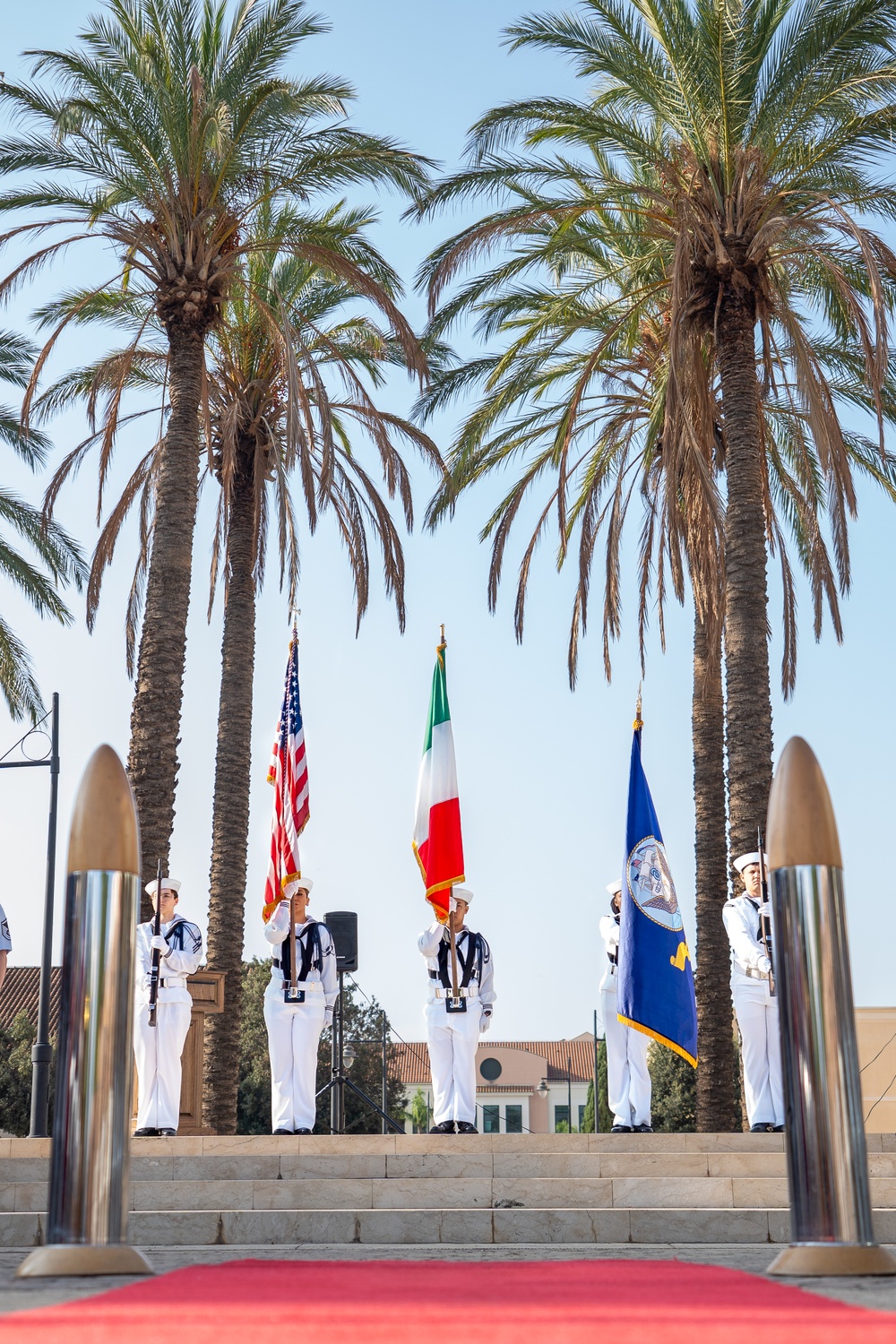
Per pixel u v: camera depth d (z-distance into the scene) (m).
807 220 17.91
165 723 17.80
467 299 21.67
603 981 14.23
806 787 3.80
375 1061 42.47
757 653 17.86
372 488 22.66
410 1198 9.72
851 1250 3.53
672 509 17.12
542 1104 77.12
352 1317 2.45
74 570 26.09
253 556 22.44
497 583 22.75
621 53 18.91
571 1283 3.24
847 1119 3.62
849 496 17.09
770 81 18.41
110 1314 2.50
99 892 3.87
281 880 14.24
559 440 20.25
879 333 16.30
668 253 20.73
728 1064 21.03
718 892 21.72
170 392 19.19
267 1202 9.67
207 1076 20.06
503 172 19.36
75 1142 3.74
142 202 19.27
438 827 13.77
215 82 19.17
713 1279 3.40
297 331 20.52
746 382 18.66
